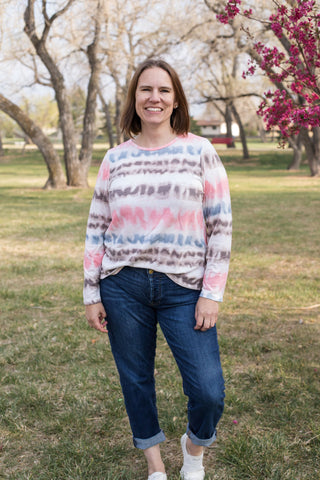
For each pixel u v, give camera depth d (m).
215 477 2.62
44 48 21.42
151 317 2.36
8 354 4.28
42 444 2.97
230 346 4.41
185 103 2.33
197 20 23.45
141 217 2.22
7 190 22.11
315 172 29.22
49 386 3.70
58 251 9.01
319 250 8.91
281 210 14.55
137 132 2.47
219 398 2.22
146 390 2.44
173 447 2.92
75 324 5.02
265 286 6.57
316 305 5.67
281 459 2.76
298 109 3.85
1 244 9.73
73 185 23.31
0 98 21.20
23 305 5.71
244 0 10.32
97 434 3.08
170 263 2.23
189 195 2.21
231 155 48.56
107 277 2.37
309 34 3.72
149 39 24.72
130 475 2.65
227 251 2.27
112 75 25.56
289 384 3.63
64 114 22.83
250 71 4.16
